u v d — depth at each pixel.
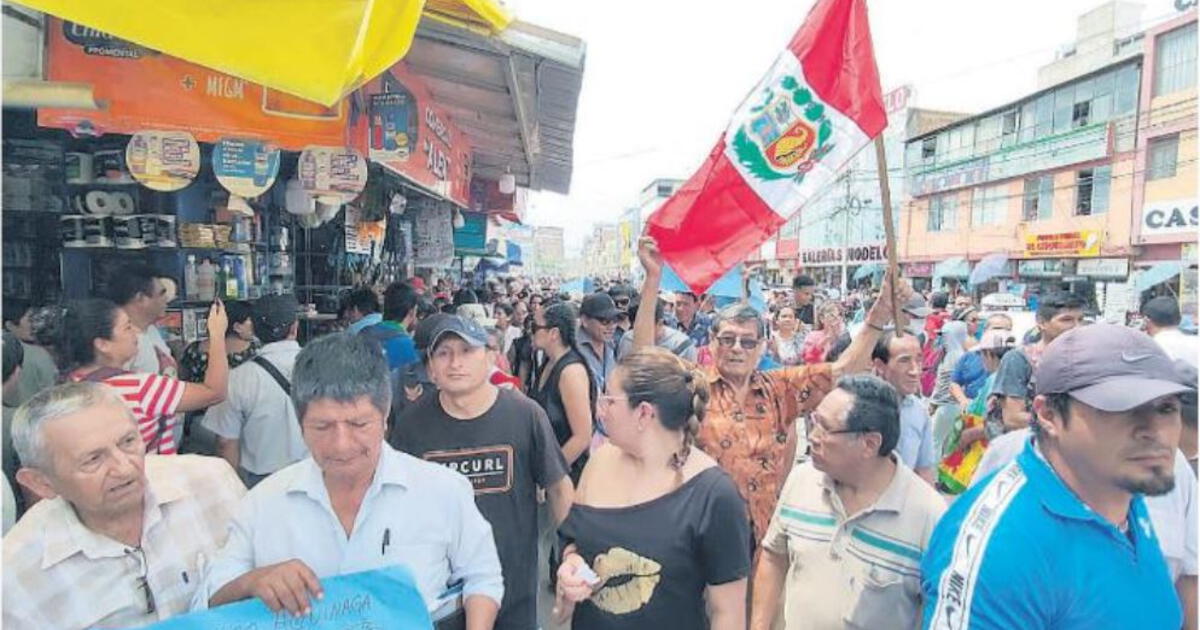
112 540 1.77
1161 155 23.05
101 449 1.65
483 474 2.60
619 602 2.06
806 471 2.54
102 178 4.12
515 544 2.63
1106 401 1.41
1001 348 5.39
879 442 2.20
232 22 1.67
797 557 2.42
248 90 3.31
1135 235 23.70
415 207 10.52
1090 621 1.46
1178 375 1.44
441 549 1.84
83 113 3.12
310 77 1.68
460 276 20.34
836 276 42.16
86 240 4.19
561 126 6.11
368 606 1.58
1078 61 30.12
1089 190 26.08
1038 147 27.95
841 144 3.34
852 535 2.28
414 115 4.11
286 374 3.49
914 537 2.20
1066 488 1.53
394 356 4.23
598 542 2.11
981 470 2.76
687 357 5.77
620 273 62.53
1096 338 1.51
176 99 3.21
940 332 7.55
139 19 1.65
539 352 5.95
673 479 2.12
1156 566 1.58
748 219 3.45
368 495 1.75
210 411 3.46
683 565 2.04
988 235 31.36
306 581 1.55
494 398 2.70
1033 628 1.46
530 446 2.69
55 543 1.71
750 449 3.10
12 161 4.03
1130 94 24.06
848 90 3.33
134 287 3.51
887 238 3.31
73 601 1.72
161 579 1.83
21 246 4.30
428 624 1.59
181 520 1.91
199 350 4.02
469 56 3.97
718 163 3.47
